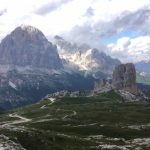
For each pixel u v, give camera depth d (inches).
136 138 4926.2
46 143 2534.5
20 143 2377.0
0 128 2659.9
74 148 2736.2
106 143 3427.7
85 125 6038.4
